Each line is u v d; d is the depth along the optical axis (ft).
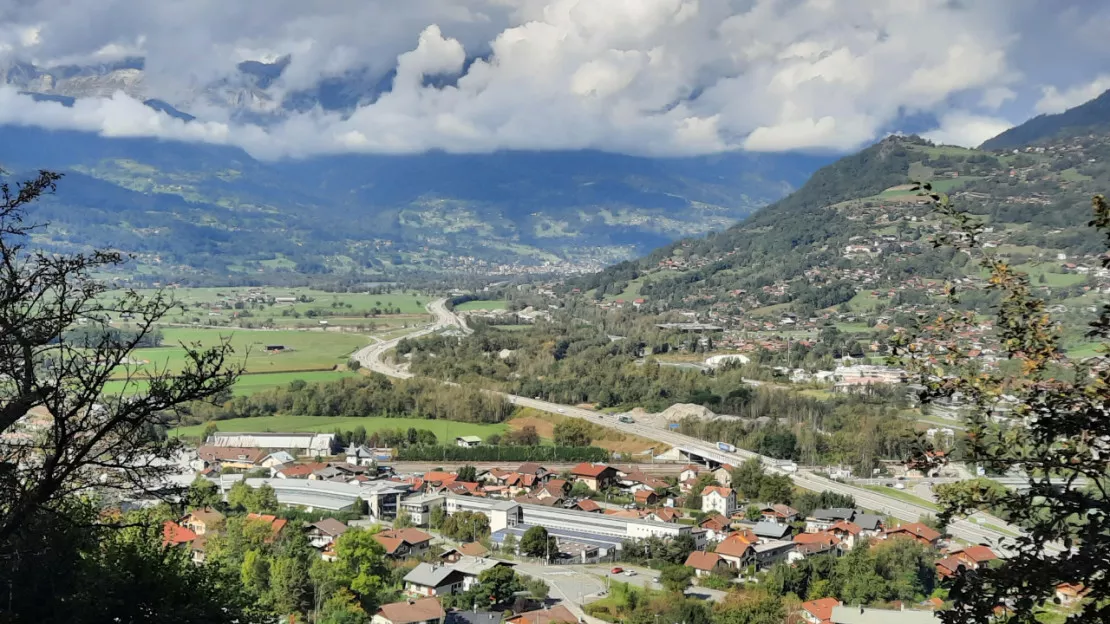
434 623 277.23
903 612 267.18
